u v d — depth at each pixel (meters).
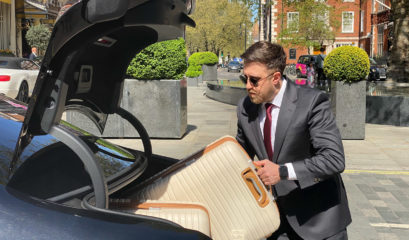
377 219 4.65
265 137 2.33
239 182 2.15
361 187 5.80
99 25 1.71
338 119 9.22
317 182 2.17
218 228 2.16
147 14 1.77
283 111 2.24
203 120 11.58
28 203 1.57
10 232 1.43
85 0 1.59
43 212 1.54
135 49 2.25
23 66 13.91
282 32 30.75
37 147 2.02
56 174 1.87
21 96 12.92
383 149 8.23
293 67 41.81
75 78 2.10
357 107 9.16
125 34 2.13
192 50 62.44
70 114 8.43
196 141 8.54
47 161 1.92
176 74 8.68
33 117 1.74
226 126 10.54
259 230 2.16
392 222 4.56
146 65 8.45
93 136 2.59
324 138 2.18
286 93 2.25
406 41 17.92
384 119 11.50
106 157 2.32
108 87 2.34
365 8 47.25
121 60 2.28
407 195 5.47
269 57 2.14
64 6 1.64
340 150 2.16
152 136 8.69
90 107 2.34
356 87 9.13
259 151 2.36
